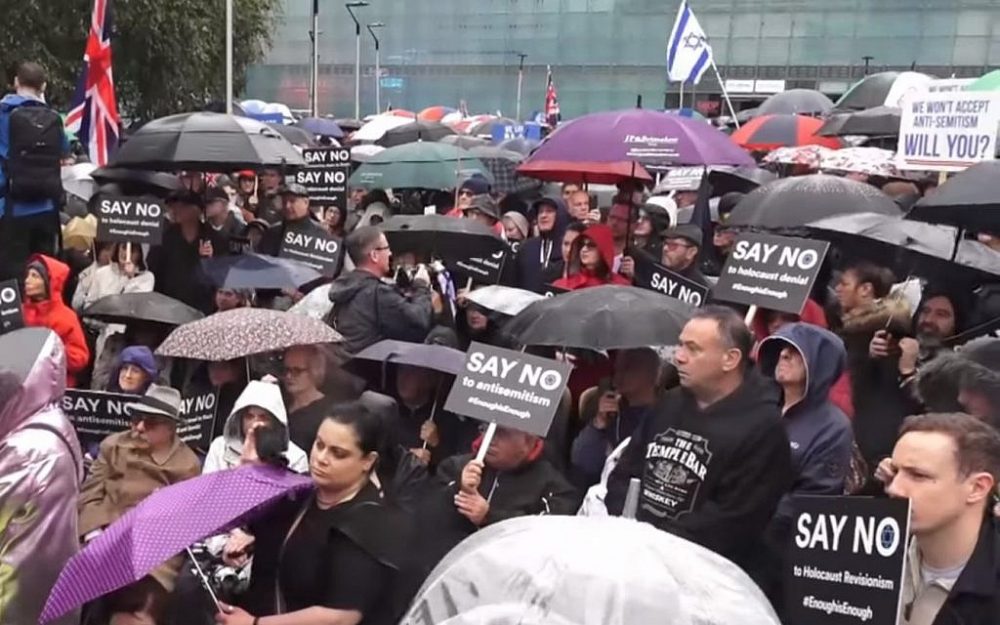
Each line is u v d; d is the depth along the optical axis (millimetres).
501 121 25953
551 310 4883
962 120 7289
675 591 1750
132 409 4633
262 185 11234
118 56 21641
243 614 3312
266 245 8852
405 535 3432
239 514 3129
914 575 2877
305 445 4754
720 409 3756
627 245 7461
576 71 55812
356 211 12133
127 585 3090
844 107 15828
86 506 4469
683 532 3615
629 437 4477
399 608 3383
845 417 4309
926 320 5680
